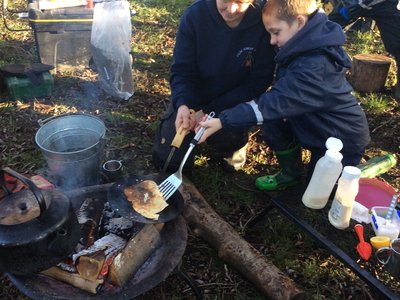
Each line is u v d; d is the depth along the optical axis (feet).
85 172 8.71
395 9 12.39
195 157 10.81
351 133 8.31
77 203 7.32
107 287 6.18
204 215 8.38
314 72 7.21
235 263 7.81
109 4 12.28
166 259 6.26
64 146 9.38
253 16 8.27
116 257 6.15
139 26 17.56
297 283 7.99
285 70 7.68
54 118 9.00
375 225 6.95
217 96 9.62
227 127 7.23
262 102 7.23
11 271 5.65
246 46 8.61
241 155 10.37
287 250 8.62
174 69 9.20
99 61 12.74
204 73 9.14
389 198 7.72
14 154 10.67
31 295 5.63
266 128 9.09
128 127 11.96
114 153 10.96
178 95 8.88
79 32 13.79
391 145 11.83
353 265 6.51
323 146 8.39
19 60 14.65
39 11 13.32
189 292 7.76
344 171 6.80
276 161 11.02
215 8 8.25
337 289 7.89
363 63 13.69
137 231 6.79
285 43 7.50
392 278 6.33
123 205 6.74
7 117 11.97
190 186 8.97
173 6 19.42
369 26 17.57
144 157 10.89
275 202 7.77
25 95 12.68
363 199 7.74
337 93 7.67
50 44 13.76
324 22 7.38
